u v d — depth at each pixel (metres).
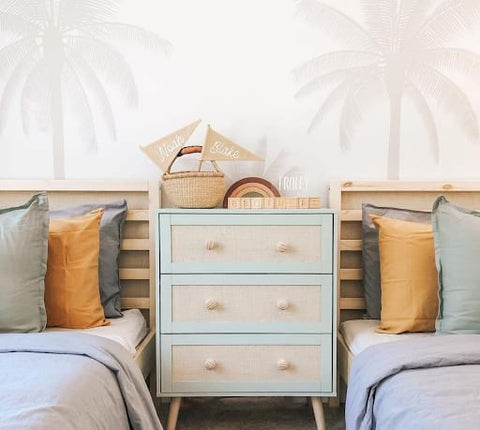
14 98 2.05
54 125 2.06
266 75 2.05
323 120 2.06
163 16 2.05
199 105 2.06
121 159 2.06
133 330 1.73
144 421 1.31
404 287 1.67
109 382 1.24
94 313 1.71
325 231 1.70
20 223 1.58
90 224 1.76
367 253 1.92
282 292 1.71
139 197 2.04
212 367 1.68
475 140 2.05
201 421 1.89
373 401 1.23
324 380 1.70
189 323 1.70
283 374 1.70
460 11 2.03
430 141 2.06
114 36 2.05
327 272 1.70
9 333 1.49
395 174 2.06
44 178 2.06
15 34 2.04
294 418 1.92
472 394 1.04
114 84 2.05
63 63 2.05
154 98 2.05
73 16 2.04
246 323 1.70
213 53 2.05
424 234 1.70
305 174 2.06
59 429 0.92
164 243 1.71
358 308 2.00
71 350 1.30
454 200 2.03
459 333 1.50
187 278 1.71
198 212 1.70
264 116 2.06
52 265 1.67
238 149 1.88
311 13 2.04
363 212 1.95
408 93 2.05
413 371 1.19
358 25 2.04
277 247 1.69
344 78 2.05
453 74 2.04
